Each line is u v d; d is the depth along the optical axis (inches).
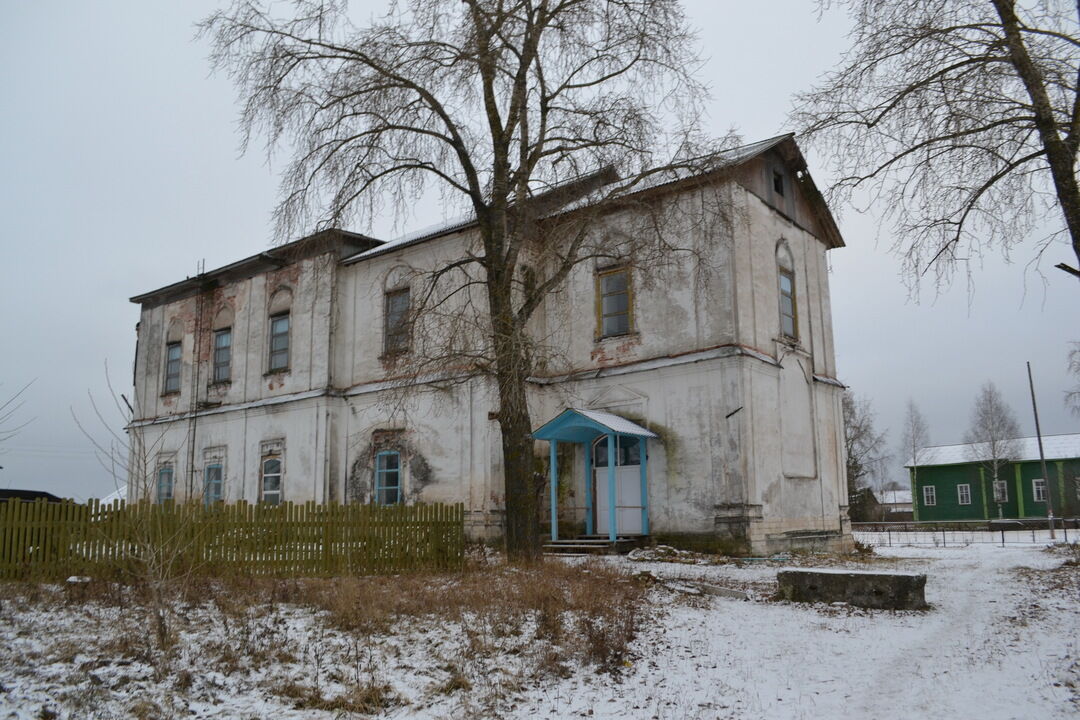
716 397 808.9
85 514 497.4
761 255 884.0
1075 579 631.2
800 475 886.4
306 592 450.6
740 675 343.9
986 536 1588.3
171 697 278.5
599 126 663.8
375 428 1003.3
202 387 1243.8
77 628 352.8
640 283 866.8
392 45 629.9
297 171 631.8
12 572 490.3
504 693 307.6
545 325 946.1
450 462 916.6
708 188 715.4
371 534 582.2
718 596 534.0
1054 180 457.4
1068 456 2425.0
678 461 826.2
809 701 305.4
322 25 629.6
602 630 382.9
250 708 279.6
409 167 648.4
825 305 1024.9
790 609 489.1
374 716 280.4
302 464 1055.6
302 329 1106.7
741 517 773.3
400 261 1020.5
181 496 1221.7
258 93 620.7
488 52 620.7
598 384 897.5
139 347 1382.9
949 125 493.0
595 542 813.2
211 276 1250.0
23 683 275.9
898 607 486.0
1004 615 470.3
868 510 2317.9
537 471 913.5
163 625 331.0
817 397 959.6
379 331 1030.4
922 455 2711.6
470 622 395.5
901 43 491.8
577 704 302.0
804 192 1013.2
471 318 659.4
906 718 281.4
